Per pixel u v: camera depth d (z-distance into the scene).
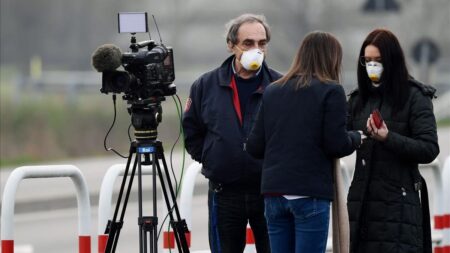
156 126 14.77
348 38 91.62
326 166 14.12
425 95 14.79
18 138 42.62
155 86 14.54
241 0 105.81
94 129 44.38
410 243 14.80
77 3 103.75
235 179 15.08
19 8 103.44
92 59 14.31
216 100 15.23
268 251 15.48
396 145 14.47
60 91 61.22
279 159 14.11
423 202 15.25
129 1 104.81
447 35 89.25
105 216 16.09
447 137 48.41
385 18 90.00
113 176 16.25
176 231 15.02
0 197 28.30
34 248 24.50
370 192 14.92
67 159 42.06
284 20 91.12
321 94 13.97
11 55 103.06
